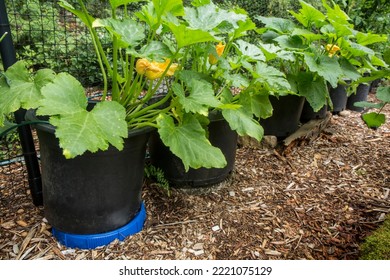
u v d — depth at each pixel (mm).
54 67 2236
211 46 1367
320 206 1622
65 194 1183
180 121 1259
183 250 1286
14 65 1156
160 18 1111
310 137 2326
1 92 1104
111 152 1118
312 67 1828
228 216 1497
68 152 852
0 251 1213
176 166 1592
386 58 1863
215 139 1569
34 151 1379
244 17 1212
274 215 1530
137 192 1315
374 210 1599
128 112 1268
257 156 2096
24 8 2227
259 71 1479
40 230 1326
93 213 1213
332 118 2932
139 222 1352
